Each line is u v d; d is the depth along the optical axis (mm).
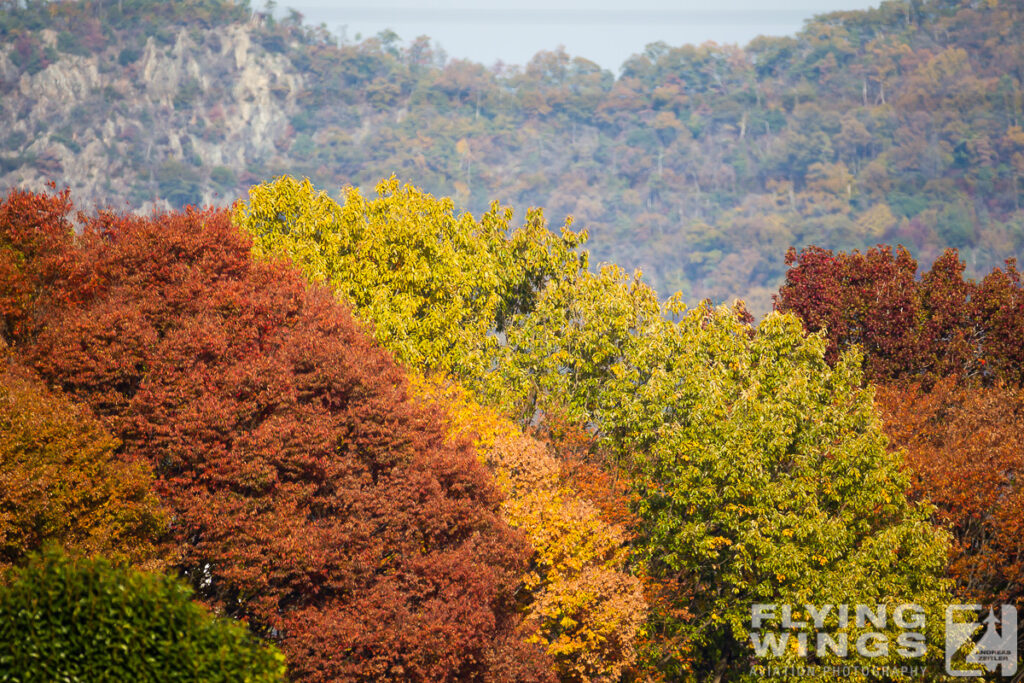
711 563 114125
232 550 70375
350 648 73750
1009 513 109500
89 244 86875
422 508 81750
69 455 65562
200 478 73625
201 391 75250
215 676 53469
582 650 94250
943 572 113062
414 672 75875
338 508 78812
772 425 108000
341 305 97250
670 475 113812
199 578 74312
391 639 73375
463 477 86188
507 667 83312
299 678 70875
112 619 52219
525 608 92188
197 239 88188
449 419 96688
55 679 51406
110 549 65438
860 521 104625
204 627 54125
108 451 68812
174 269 84500
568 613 93375
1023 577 109312
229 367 78062
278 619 72062
